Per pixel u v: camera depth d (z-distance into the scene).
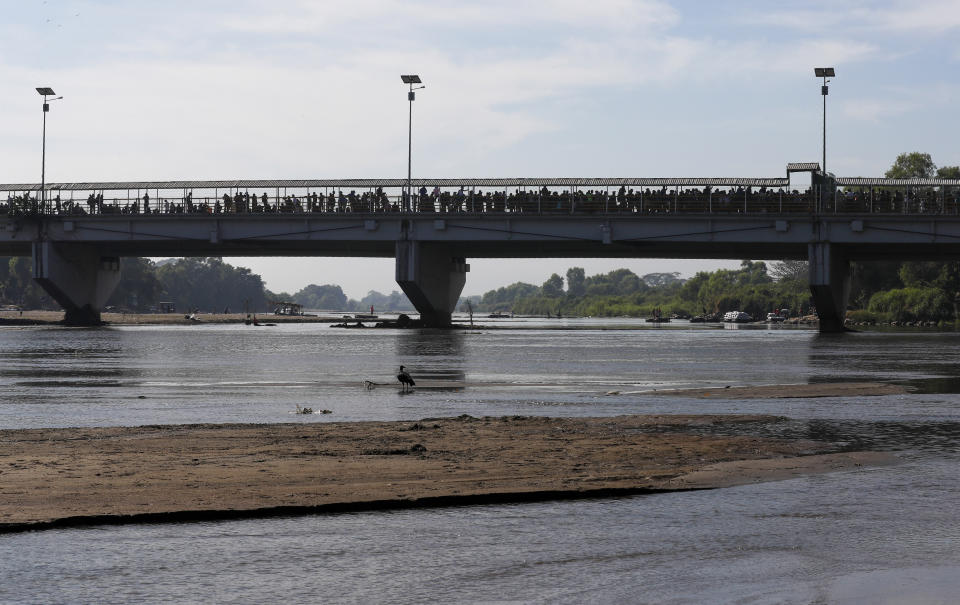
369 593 13.27
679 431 26.30
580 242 103.25
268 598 13.07
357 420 29.14
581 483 19.02
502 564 14.45
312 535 15.83
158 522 16.52
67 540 15.46
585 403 33.91
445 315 119.75
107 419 29.19
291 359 59.53
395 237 103.25
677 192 98.50
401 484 18.78
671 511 17.33
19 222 109.88
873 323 154.25
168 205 108.44
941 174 172.62
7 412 31.09
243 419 29.33
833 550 15.10
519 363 55.94
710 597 13.15
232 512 16.80
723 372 48.75
